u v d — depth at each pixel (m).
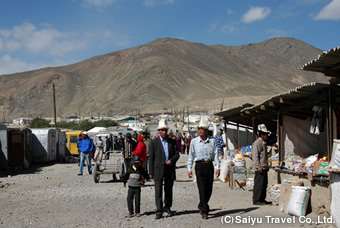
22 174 19.14
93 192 12.52
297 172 9.55
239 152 17.47
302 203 8.18
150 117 179.50
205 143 8.34
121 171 15.18
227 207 9.59
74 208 9.85
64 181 15.93
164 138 8.63
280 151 11.93
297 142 12.07
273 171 11.45
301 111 11.69
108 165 15.99
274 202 9.47
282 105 11.96
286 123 12.09
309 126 12.11
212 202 10.44
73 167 23.73
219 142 16.44
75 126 101.44
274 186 9.69
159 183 8.44
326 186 8.00
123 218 8.53
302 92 9.71
